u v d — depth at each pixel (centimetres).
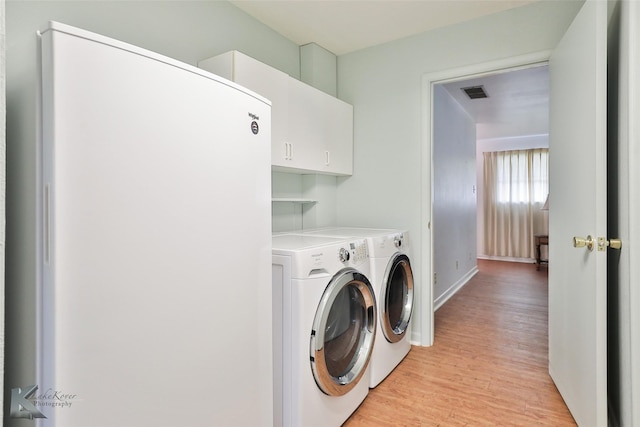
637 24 132
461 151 475
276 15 244
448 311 363
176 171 95
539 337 290
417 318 278
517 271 573
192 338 100
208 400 105
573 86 174
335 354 178
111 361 82
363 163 301
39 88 74
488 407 192
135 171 86
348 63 307
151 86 89
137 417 87
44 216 73
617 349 150
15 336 85
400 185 284
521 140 668
